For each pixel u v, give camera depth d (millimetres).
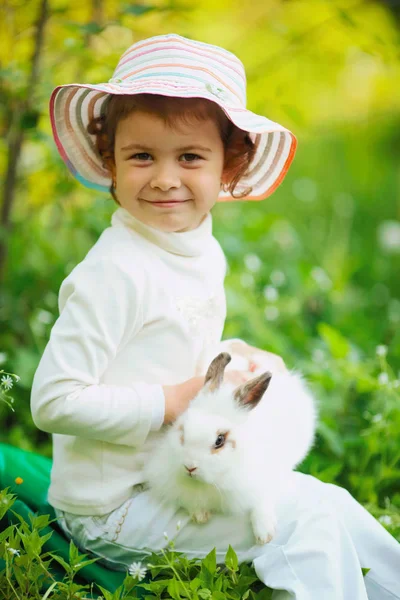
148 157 2254
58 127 2498
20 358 3549
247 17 4742
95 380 2119
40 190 4031
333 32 4477
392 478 3078
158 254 2260
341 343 3531
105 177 2666
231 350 2537
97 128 2510
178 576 1969
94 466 2203
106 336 2111
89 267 2172
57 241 4379
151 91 2109
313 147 8570
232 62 2377
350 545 2076
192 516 2127
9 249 4008
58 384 2084
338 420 3428
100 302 2121
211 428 1970
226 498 2051
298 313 4500
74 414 2066
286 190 7406
